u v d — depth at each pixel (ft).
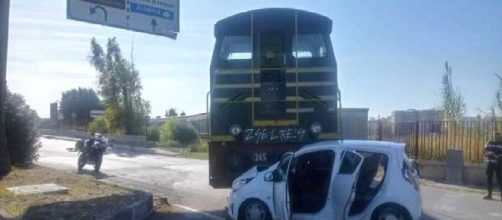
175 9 61.21
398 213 31.04
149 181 60.39
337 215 31.14
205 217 38.22
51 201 37.19
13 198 38.11
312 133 40.29
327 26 41.88
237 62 41.32
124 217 34.06
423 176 63.46
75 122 262.06
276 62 41.27
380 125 75.66
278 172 32.53
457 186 57.88
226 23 42.09
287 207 31.30
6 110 59.21
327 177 31.78
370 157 31.96
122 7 55.88
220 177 40.50
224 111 40.81
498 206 45.11
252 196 33.32
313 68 41.01
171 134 149.38
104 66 154.10
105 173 68.03
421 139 68.18
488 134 60.90
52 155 96.89
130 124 153.48
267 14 41.68
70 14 51.55
